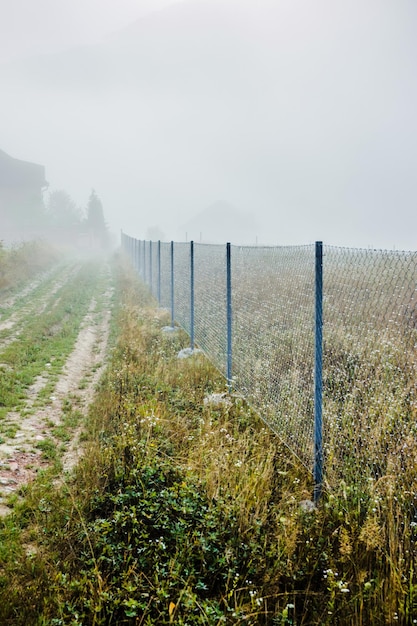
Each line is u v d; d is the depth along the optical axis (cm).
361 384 482
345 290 498
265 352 640
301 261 578
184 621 293
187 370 862
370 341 469
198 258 1122
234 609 300
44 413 691
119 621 301
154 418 578
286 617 289
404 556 334
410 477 386
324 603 313
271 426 580
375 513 370
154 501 416
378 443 421
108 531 379
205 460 486
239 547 363
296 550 360
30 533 388
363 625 292
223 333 831
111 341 1192
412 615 286
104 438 578
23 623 296
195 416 643
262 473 462
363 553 344
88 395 794
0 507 427
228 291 776
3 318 1380
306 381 552
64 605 307
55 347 1103
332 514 399
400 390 443
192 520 393
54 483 479
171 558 347
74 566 352
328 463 439
